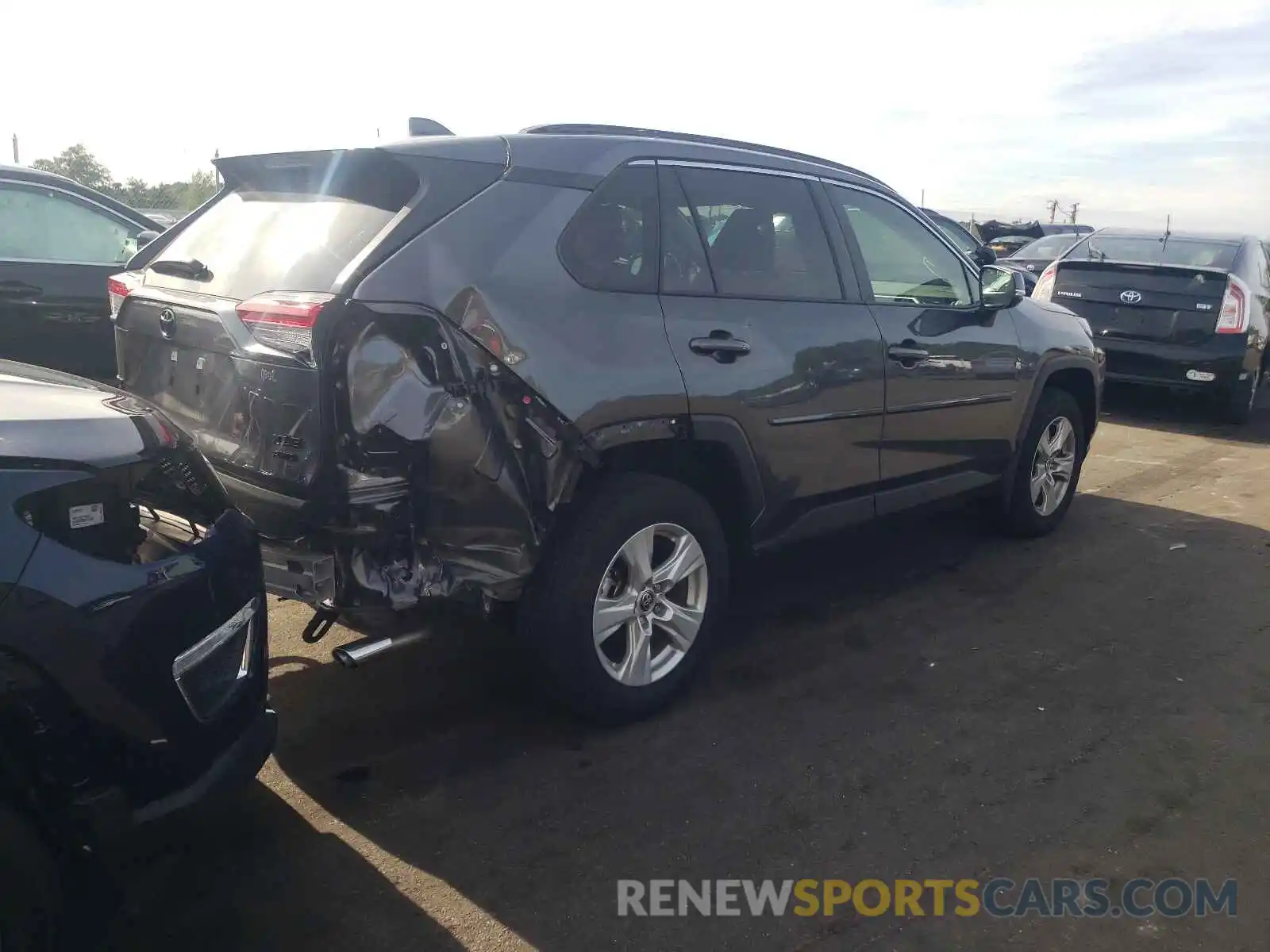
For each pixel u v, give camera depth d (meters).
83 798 2.10
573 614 3.30
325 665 3.97
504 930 2.56
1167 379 9.03
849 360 4.11
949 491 4.97
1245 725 3.69
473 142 3.25
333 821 2.98
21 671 2.00
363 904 2.63
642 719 3.63
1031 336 5.27
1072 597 4.93
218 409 3.19
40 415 2.27
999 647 4.33
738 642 4.34
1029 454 5.51
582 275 3.30
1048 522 5.79
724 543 3.80
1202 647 4.37
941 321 4.67
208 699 2.37
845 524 4.38
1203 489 6.99
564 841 2.92
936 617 4.65
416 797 3.12
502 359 3.02
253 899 2.64
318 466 2.84
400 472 2.90
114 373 6.61
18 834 1.97
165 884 2.68
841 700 3.83
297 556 2.99
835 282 4.19
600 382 3.22
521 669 3.98
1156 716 3.75
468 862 2.81
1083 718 3.72
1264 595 4.98
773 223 4.00
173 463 2.46
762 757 3.41
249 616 2.55
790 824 3.04
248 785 2.48
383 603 2.93
